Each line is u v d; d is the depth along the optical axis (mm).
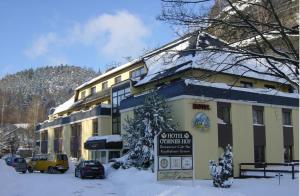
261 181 24828
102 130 45531
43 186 21172
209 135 30281
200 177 29141
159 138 20219
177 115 30156
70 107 59625
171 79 33969
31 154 80625
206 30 11156
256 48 11828
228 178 21156
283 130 35281
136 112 31500
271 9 10883
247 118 32812
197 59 12578
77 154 51969
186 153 20531
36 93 165375
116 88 44312
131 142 31266
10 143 81750
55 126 59875
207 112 30453
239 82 34531
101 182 27391
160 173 20000
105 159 39625
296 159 35688
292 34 11078
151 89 35219
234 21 11008
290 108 36062
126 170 30172
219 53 12305
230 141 31422
